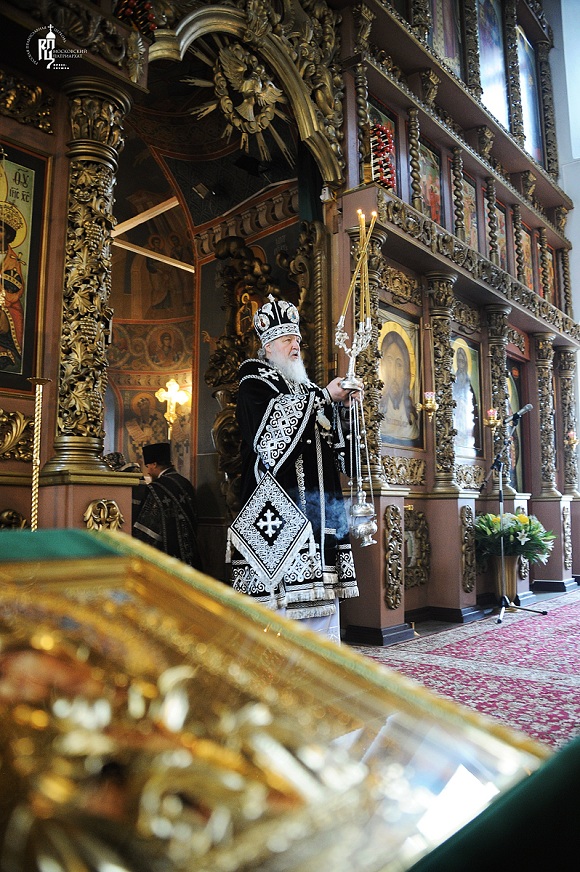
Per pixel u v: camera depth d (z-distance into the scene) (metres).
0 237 3.92
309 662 0.67
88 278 4.09
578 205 13.16
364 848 0.42
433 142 8.81
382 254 7.50
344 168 6.79
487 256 10.02
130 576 0.79
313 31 6.54
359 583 6.28
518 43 12.75
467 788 0.50
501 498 8.23
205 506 7.99
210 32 5.47
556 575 11.09
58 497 3.77
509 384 11.13
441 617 7.74
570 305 12.88
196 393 8.36
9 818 0.38
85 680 0.54
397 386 7.59
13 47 3.90
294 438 3.58
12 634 0.59
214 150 7.61
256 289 7.79
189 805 0.42
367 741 0.55
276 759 0.50
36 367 4.00
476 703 3.96
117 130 4.27
